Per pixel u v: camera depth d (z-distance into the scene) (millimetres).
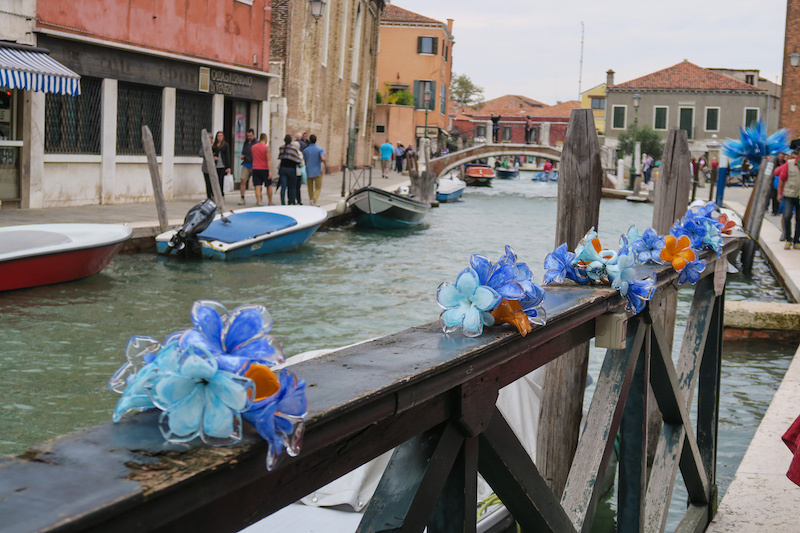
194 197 19891
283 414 963
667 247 2859
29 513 741
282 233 13805
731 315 8812
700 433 4074
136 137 17719
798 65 34094
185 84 19141
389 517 1364
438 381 1330
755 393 7027
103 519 765
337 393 1132
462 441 1522
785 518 3791
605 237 20828
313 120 31500
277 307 9805
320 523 3314
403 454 1449
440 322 1750
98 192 16547
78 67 15578
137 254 12719
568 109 88312
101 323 8312
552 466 3707
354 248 15914
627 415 2639
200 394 910
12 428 5457
